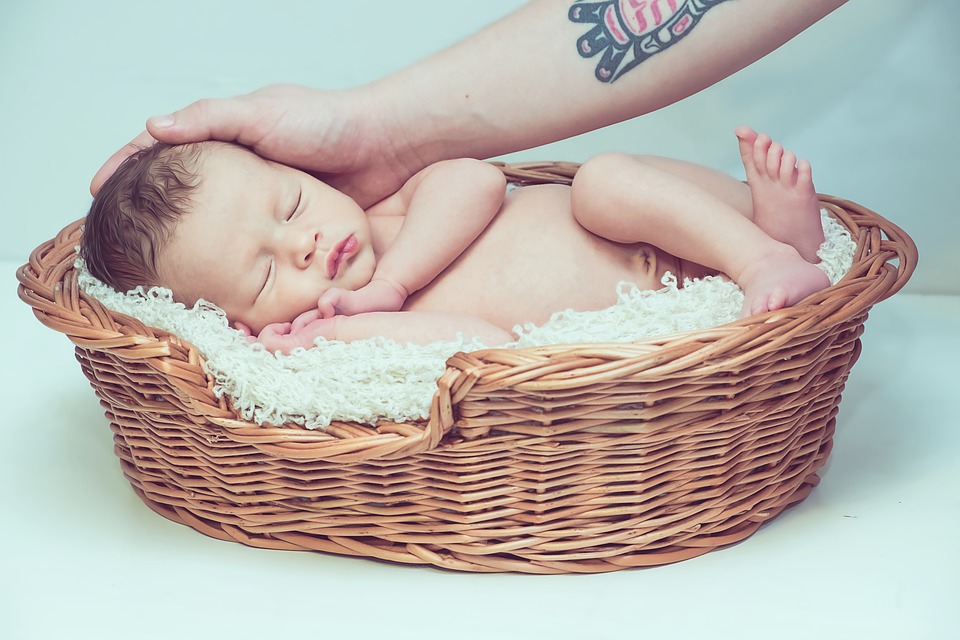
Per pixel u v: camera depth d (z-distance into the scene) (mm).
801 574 1233
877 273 1302
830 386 1313
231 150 1480
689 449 1189
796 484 1333
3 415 1706
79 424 1677
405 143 1647
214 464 1274
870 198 2158
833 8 1533
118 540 1347
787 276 1268
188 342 1254
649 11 1539
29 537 1354
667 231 1402
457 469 1168
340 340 1388
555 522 1208
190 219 1406
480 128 1642
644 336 1278
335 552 1283
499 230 1519
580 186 1448
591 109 1613
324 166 1610
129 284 1453
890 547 1281
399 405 1157
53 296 1370
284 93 1578
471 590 1222
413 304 1504
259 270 1429
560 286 1464
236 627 1161
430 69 1628
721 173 1548
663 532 1227
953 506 1362
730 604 1181
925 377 1725
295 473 1220
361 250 1481
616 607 1181
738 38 1531
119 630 1160
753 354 1129
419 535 1238
